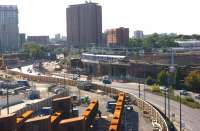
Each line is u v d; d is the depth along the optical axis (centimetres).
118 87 18550
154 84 18300
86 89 17788
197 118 11119
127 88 18200
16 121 8169
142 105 12275
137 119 10781
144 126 9875
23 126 8294
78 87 18062
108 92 16600
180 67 19862
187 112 12025
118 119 8850
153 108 10881
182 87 18075
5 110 12212
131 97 13838
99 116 11194
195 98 15325
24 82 19200
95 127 9862
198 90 17325
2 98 14900
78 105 13625
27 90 17025
